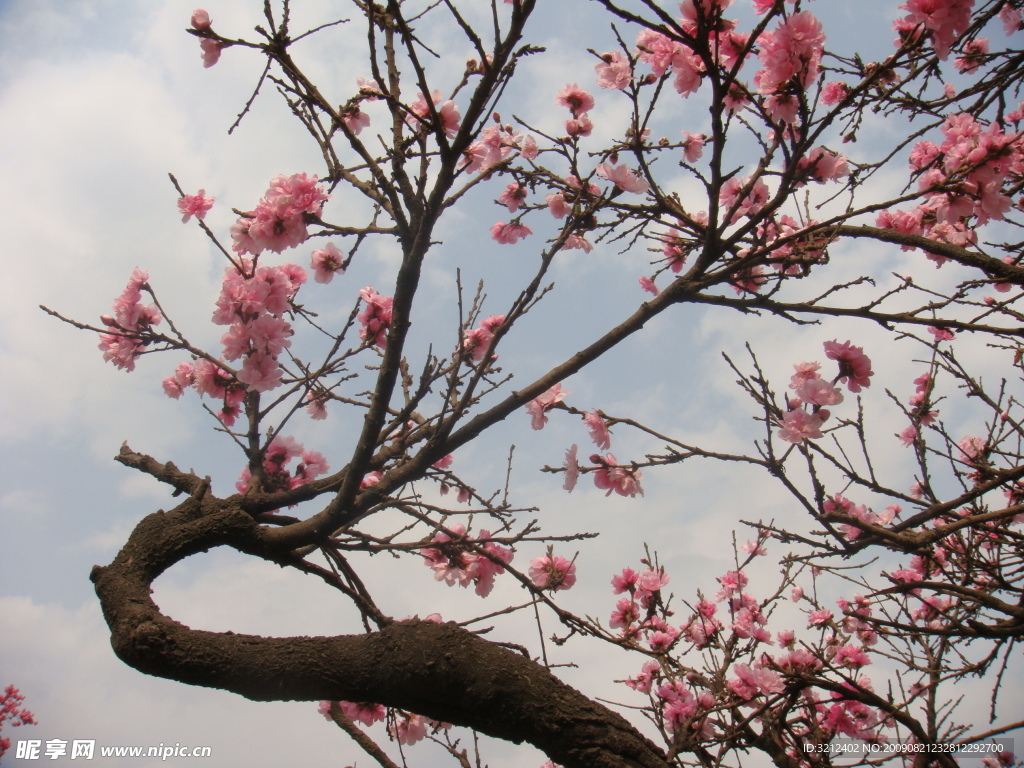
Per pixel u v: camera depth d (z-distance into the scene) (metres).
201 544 2.80
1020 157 3.78
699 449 2.77
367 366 3.61
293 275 3.56
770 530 2.74
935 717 4.25
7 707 8.37
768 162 2.78
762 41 2.70
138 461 3.65
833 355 2.64
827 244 2.92
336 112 2.49
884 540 2.53
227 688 2.26
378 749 3.89
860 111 3.91
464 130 2.19
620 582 4.53
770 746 3.75
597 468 3.13
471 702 2.04
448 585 3.50
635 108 2.73
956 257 2.96
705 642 4.92
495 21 2.03
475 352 3.78
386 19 2.87
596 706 2.04
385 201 2.62
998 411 3.78
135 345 3.34
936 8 2.24
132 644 2.26
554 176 3.51
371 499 2.80
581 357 2.89
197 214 3.16
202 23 2.46
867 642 4.98
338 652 2.22
